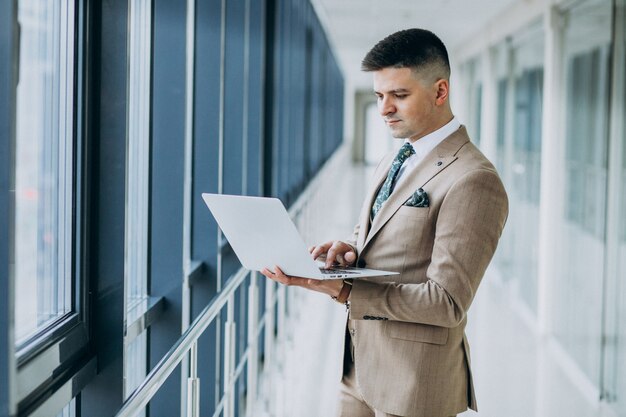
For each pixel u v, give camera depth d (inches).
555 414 153.0
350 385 75.1
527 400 160.7
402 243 67.7
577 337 181.3
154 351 109.3
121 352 80.7
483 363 186.2
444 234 64.6
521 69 253.4
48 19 75.0
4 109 53.0
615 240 154.5
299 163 306.3
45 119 75.4
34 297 73.0
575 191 187.5
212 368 130.2
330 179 379.9
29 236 71.8
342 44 451.8
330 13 319.9
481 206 64.4
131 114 107.3
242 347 160.4
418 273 67.4
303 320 216.8
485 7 276.2
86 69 77.3
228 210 66.4
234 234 68.7
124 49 78.8
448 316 63.6
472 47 366.3
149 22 108.0
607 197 159.2
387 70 66.6
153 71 108.3
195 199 130.7
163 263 108.7
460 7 278.8
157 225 108.8
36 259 73.5
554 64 205.9
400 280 67.7
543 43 218.7
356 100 1001.5
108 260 80.1
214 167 130.3
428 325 67.1
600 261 164.6
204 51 129.6
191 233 131.0
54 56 75.7
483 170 65.5
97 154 79.4
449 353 67.8
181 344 71.8
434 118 68.6
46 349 69.1
